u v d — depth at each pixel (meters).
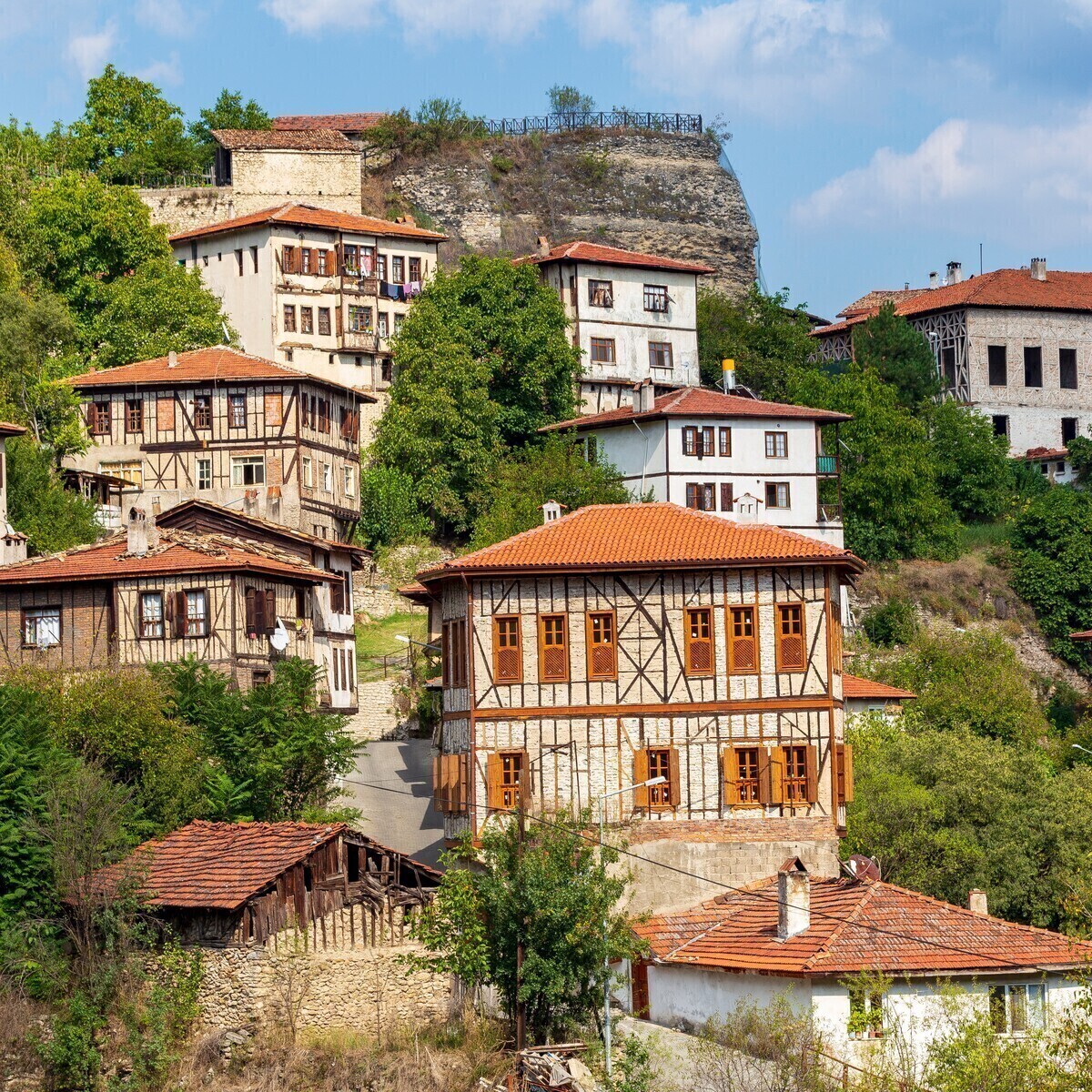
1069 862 57.09
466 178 119.62
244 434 78.94
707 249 123.44
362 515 84.56
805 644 53.53
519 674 53.41
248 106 119.25
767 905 47.84
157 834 48.31
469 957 43.22
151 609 58.12
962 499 99.25
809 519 83.62
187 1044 43.41
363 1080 41.53
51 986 44.19
